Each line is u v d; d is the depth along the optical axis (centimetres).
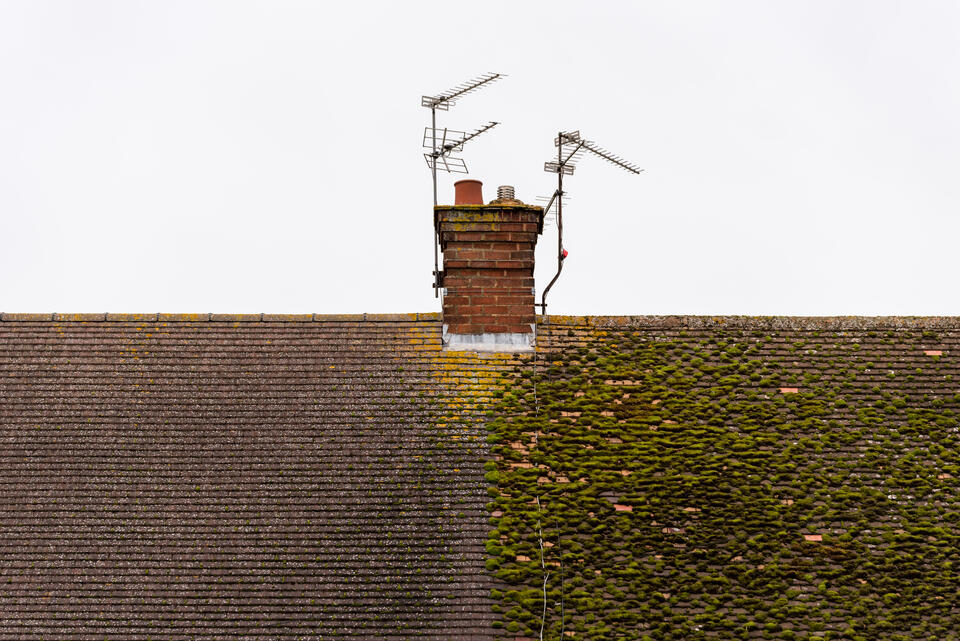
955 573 1561
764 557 1568
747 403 1753
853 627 1501
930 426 1733
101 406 1736
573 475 1644
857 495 1638
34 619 1492
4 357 1803
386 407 1736
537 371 1791
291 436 1698
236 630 1478
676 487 1634
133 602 1508
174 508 1609
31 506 1612
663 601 1518
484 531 1576
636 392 1764
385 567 1538
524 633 1473
